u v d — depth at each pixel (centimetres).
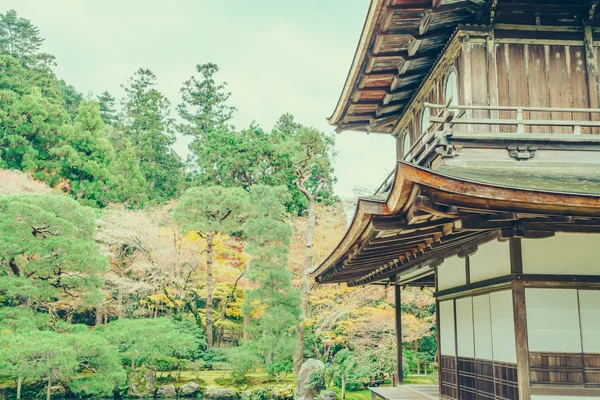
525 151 773
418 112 1170
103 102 5847
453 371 952
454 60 895
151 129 4894
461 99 858
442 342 1027
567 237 680
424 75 1066
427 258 1048
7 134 3553
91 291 2217
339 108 1216
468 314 869
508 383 696
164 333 2147
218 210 2839
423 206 465
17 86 4081
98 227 2923
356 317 2241
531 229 605
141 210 3403
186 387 2289
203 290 3069
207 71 5488
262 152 3872
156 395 2252
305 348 2712
